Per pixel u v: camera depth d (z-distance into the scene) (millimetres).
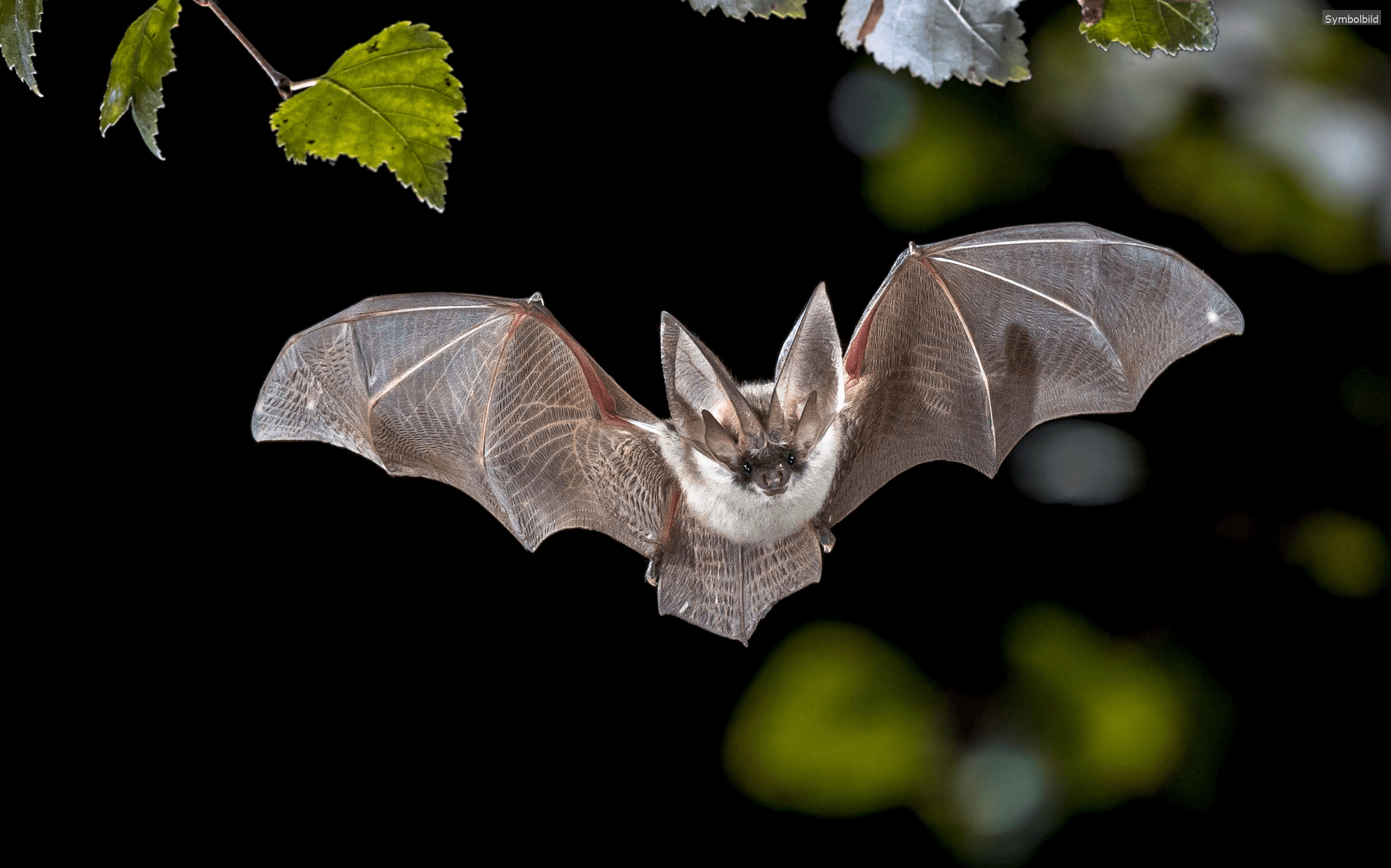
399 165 2074
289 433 2111
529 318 2137
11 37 2100
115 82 2080
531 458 2145
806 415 2143
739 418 2145
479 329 2135
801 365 2143
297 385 2113
